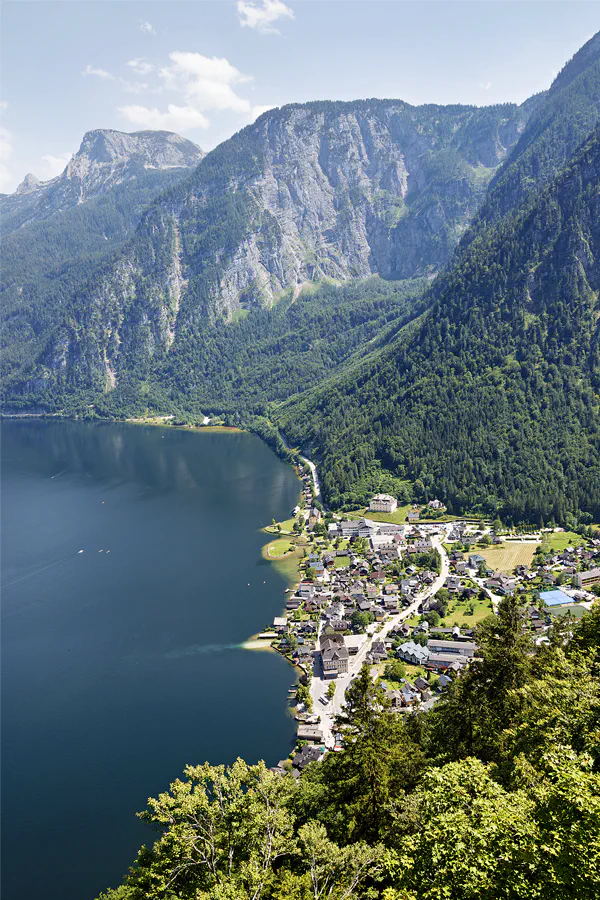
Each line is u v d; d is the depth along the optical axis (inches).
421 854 1686.8
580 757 1818.4
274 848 2046.0
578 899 1422.2
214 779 2255.2
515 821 1621.6
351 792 2628.0
